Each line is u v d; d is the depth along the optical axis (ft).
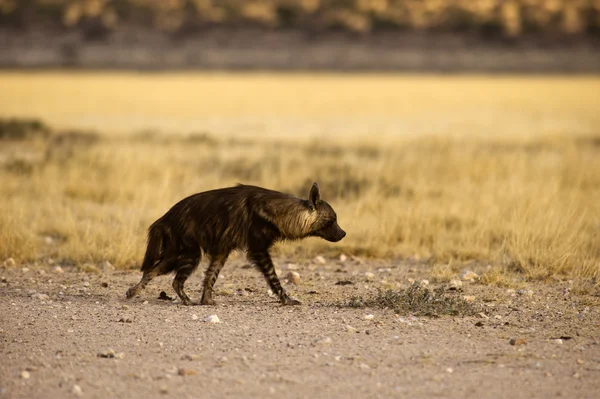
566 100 393.09
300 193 110.22
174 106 327.47
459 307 57.57
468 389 41.14
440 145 162.91
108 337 50.08
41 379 42.04
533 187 99.76
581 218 81.82
